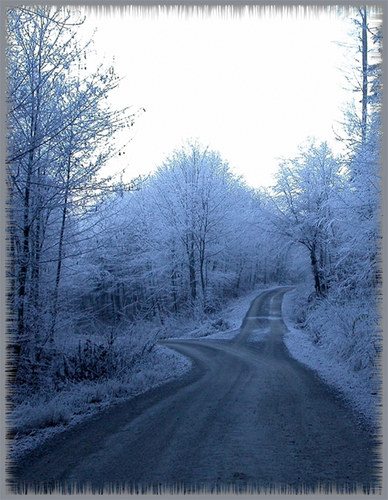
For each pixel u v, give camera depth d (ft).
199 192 123.13
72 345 42.24
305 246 106.11
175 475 16.43
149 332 62.39
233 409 27.55
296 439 20.65
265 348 66.08
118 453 19.43
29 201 36.65
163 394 34.09
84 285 48.19
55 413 25.93
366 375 34.94
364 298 41.83
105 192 37.60
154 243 109.81
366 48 45.75
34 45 32.91
